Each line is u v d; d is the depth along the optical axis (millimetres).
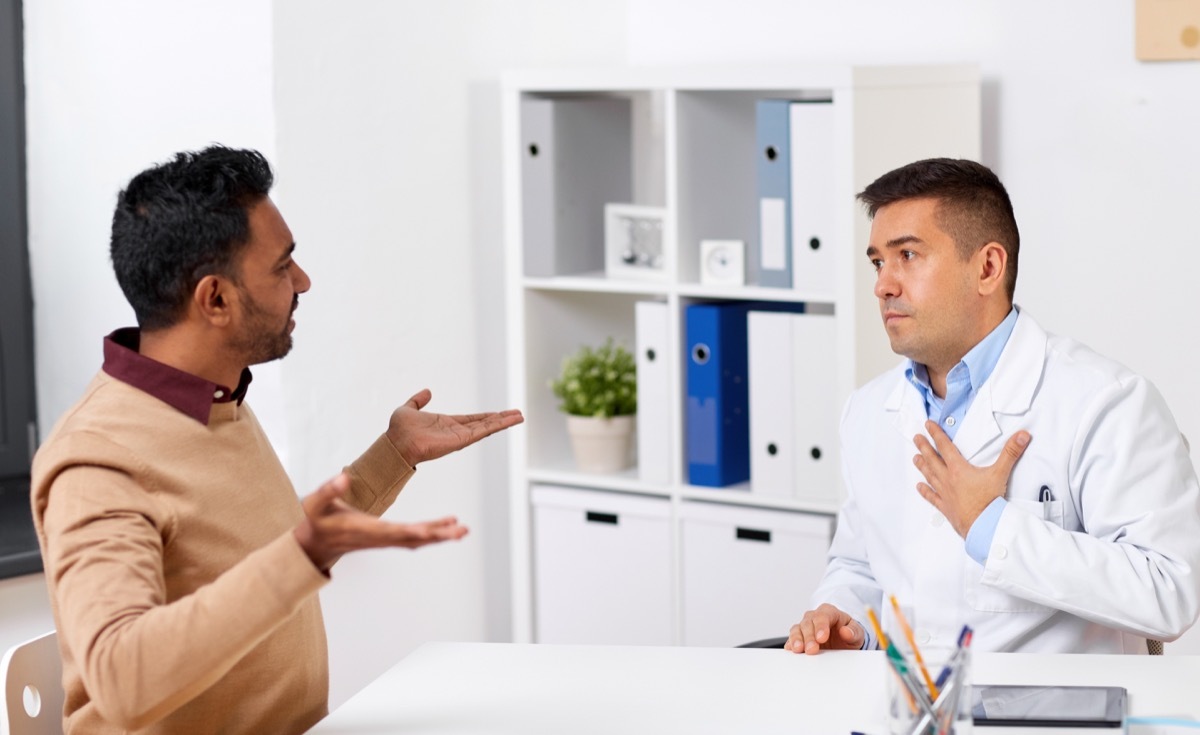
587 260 3229
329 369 2854
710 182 3047
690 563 3025
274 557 1291
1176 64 2820
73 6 2928
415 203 3045
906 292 1881
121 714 1290
